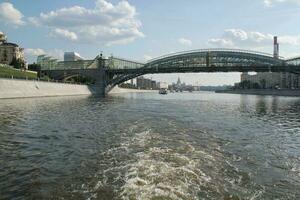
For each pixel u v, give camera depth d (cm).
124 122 2945
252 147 1823
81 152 1608
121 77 14375
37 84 9594
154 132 2281
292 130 2630
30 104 5675
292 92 15475
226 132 2414
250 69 11112
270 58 12312
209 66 12381
